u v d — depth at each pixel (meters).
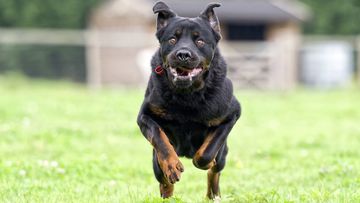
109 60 29.94
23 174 8.78
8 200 7.29
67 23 40.16
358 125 16.00
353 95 26.05
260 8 35.25
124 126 14.24
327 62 33.94
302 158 11.06
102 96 21.91
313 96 25.27
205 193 8.11
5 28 40.41
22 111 16.03
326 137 13.66
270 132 14.51
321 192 7.29
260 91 27.91
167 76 6.72
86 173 9.20
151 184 8.89
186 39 6.84
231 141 13.13
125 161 10.45
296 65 33.50
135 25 34.19
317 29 44.72
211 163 6.70
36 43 27.92
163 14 7.09
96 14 34.84
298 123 16.33
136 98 21.23
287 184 8.84
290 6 42.34
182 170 6.45
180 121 6.82
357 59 34.97
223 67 6.97
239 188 8.45
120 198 7.32
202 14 7.10
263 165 10.47
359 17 44.62
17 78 27.22
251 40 37.22
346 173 9.10
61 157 10.55
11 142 12.01
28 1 39.94
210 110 6.75
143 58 29.98
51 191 7.96
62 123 14.36
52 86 27.30
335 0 44.62
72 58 28.33
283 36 35.75
